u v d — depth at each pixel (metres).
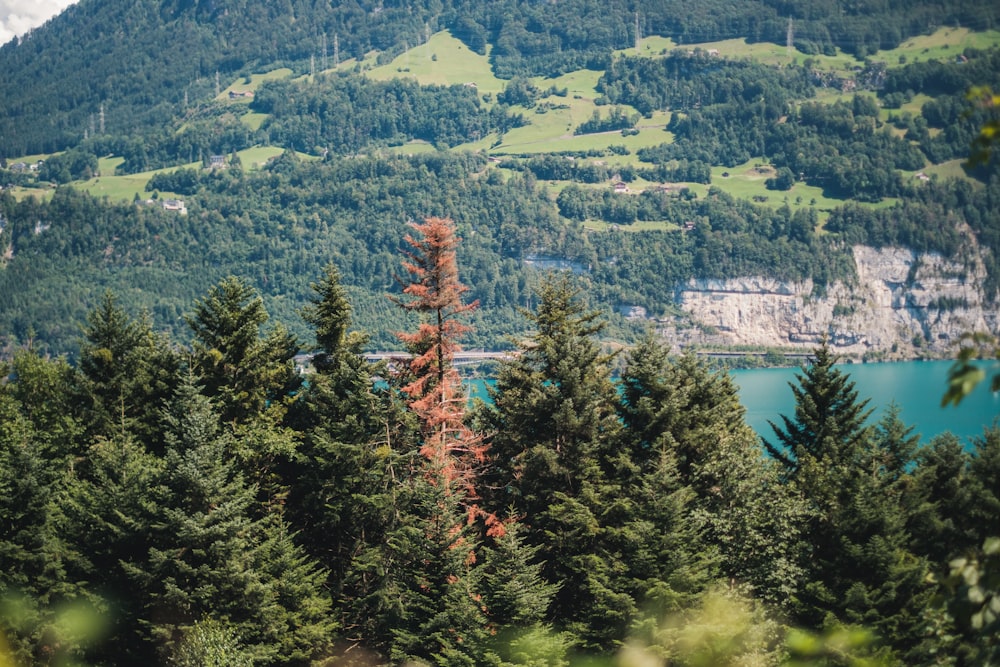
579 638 120.62
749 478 130.88
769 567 119.62
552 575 134.25
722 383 161.38
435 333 140.62
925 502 125.88
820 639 75.69
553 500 135.38
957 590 36.00
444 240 139.00
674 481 127.12
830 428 141.75
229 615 118.56
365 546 139.00
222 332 144.12
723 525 126.00
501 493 143.62
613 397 143.50
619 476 136.38
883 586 110.06
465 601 119.94
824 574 116.62
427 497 127.00
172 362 147.12
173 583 116.88
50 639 122.06
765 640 109.75
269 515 129.88
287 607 125.69
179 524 119.44
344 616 135.50
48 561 124.88
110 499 125.00
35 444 132.88
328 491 137.62
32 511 126.81
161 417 137.12
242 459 134.00
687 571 117.19
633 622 114.88
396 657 124.00
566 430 138.00
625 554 124.06
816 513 121.88
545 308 144.75
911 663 97.12
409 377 144.38
